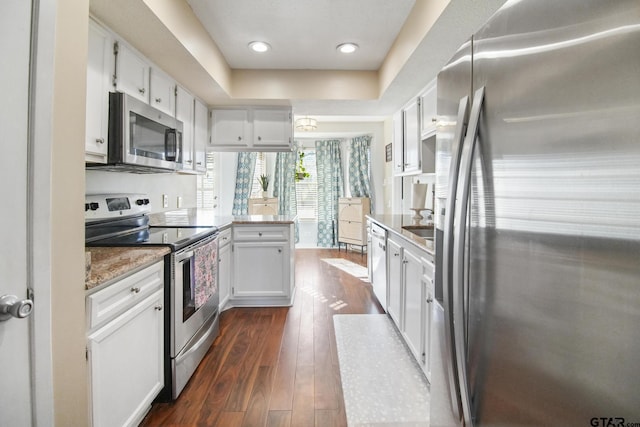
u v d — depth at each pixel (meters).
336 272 4.59
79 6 1.08
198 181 4.86
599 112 0.52
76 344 1.09
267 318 2.93
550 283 0.60
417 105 2.99
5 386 0.78
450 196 0.92
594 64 0.52
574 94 0.56
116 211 2.11
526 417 0.67
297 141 6.50
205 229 2.40
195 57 2.26
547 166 0.61
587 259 0.54
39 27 0.83
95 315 1.20
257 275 3.17
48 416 0.87
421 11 2.01
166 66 2.39
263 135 3.51
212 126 3.48
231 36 2.56
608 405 0.51
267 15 2.27
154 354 1.63
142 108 1.99
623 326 0.49
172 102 2.62
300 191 6.56
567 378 0.57
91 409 1.17
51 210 0.94
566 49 0.57
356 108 3.53
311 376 2.01
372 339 2.51
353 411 1.69
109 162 1.83
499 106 0.75
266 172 6.34
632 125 0.47
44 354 0.86
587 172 0.54
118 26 1.83
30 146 0.82
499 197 0.75
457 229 0.85
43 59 0.84
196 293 2.04
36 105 0.83
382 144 6.06
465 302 0.87
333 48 2.76
